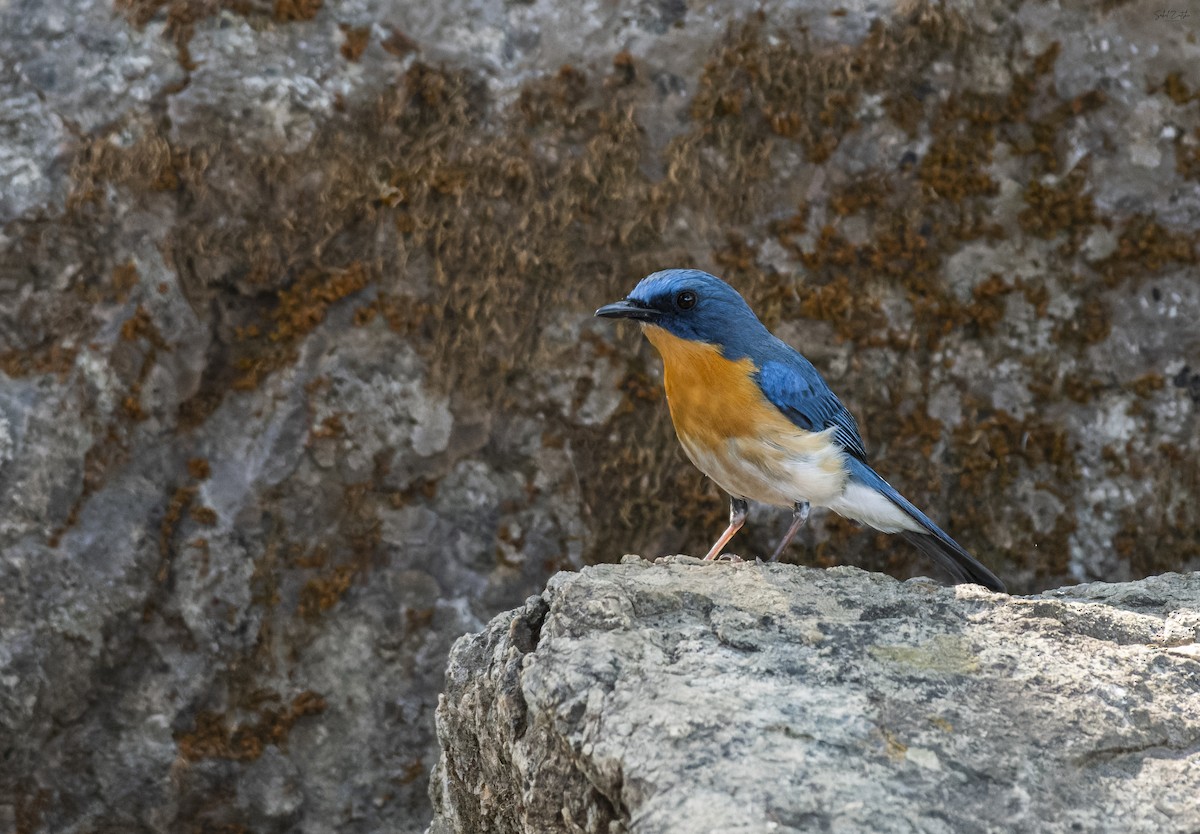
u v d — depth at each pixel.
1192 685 6.44
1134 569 12.06
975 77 12.05
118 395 11.20
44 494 11.04
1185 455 12.05
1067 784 5.65
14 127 11.17
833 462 9.46
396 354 11.59
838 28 11.96
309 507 11.43
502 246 11.70
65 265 11.16
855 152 11.98
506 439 11.73
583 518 11.77
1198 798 5.62
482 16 11.70
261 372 11.44
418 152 11.62
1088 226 12.05
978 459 12.02
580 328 11.77
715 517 11.87
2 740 10.98
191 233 11.31
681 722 5.81
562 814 6.09
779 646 6.62
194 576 11.27
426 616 11.57
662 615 6.99
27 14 11.27
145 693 11.23
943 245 12.02
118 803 11.20
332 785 11.45
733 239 11.91
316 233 11.48
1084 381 12.05
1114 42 11.95
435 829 7.92
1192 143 11.95
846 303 11.94
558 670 6.34
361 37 11.54
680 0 11.89
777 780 5.44
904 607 7.14
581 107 11.79
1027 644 6.78
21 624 10.98
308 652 11.43
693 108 11.87
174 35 11.30
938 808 5.40
